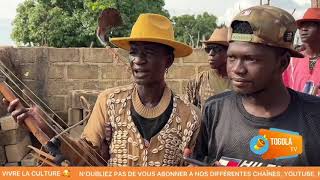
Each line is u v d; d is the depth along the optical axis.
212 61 4.26
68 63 8.17
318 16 3.87
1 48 7.52
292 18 1.75
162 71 2.33
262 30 1.66
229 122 1.92
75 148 2.29
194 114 2.35
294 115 1.82
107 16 3.29
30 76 8.10
